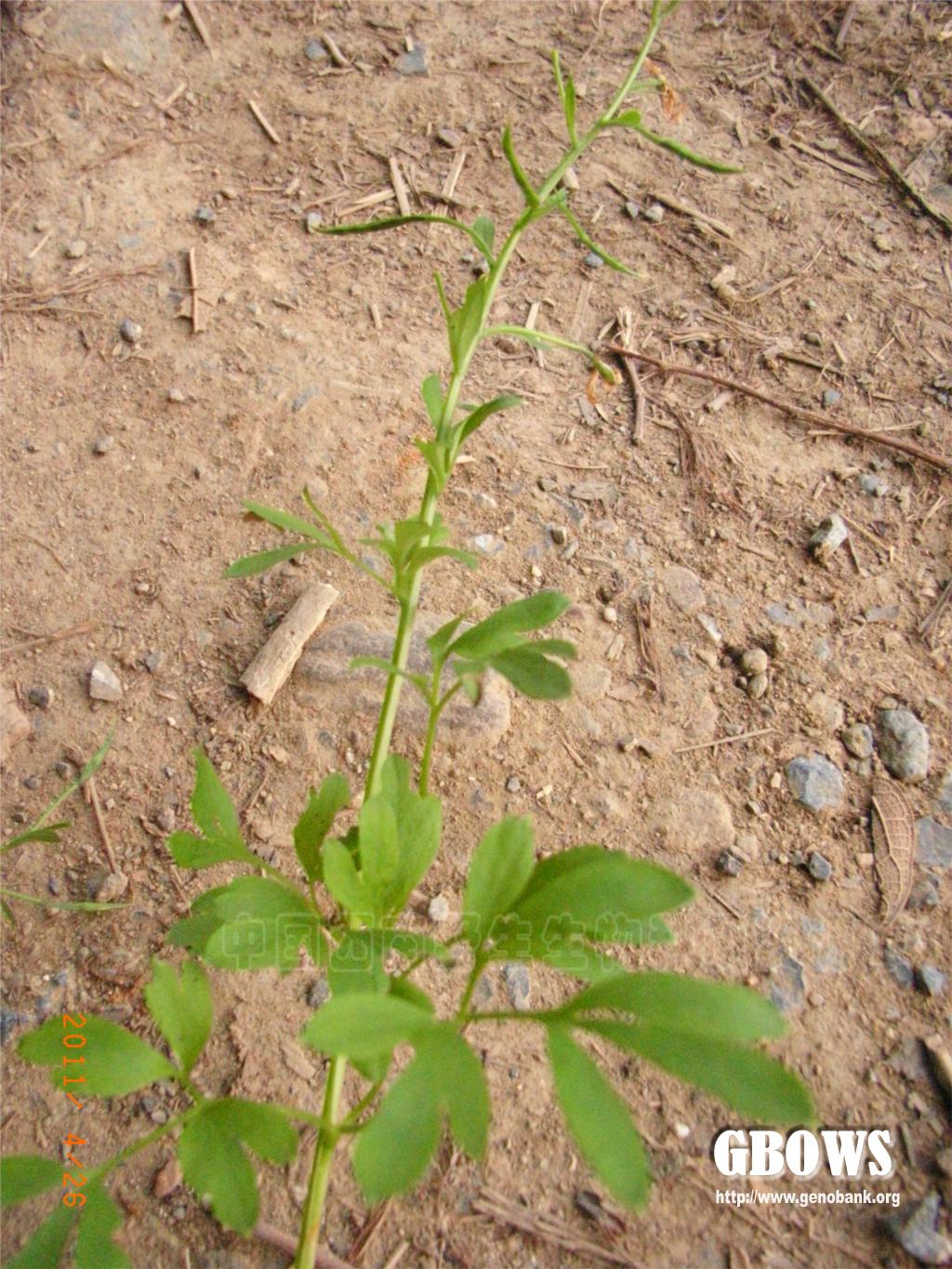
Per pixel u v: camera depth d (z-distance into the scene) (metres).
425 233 0.30
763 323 0.29
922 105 0.33
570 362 0.28
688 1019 0.13
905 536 0.25
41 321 0.28
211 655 0.23
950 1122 0.18
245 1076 0.19
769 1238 0.18
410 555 0.16
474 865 0.14
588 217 0.30
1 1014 0.19
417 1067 0.13
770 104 0.33
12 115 0.31
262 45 0.34
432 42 0.34
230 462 0.26
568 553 0.25
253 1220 0.13
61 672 0.23
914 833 0.21
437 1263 0.17
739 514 0.26
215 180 0.31
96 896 0.20
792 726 0.23
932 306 0.29
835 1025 0.19
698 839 0.21
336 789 0.17
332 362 0.28
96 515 0.25
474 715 0.22
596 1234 0.18
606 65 0.33
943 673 0.23
